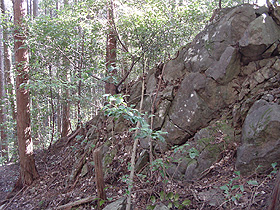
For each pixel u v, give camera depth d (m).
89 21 6.47
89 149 6.17
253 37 4.36
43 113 8.84
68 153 7.33
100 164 3.96
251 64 4.66
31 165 6.69
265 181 3.22
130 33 6.60
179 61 5.70
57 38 6.26
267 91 4.17
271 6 4.71
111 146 5.73
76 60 6.60
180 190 3.77
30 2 16.34
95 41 6.56
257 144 3.53
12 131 9.44
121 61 6.58
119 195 4.27
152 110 5.21
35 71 6.38
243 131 3.92
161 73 6.16
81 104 7.00
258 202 2.88
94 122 7.51
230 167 3.83
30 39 6.05
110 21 6.52
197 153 3.49
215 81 4.76
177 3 6.82
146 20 6.05
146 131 2.91
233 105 4.59
